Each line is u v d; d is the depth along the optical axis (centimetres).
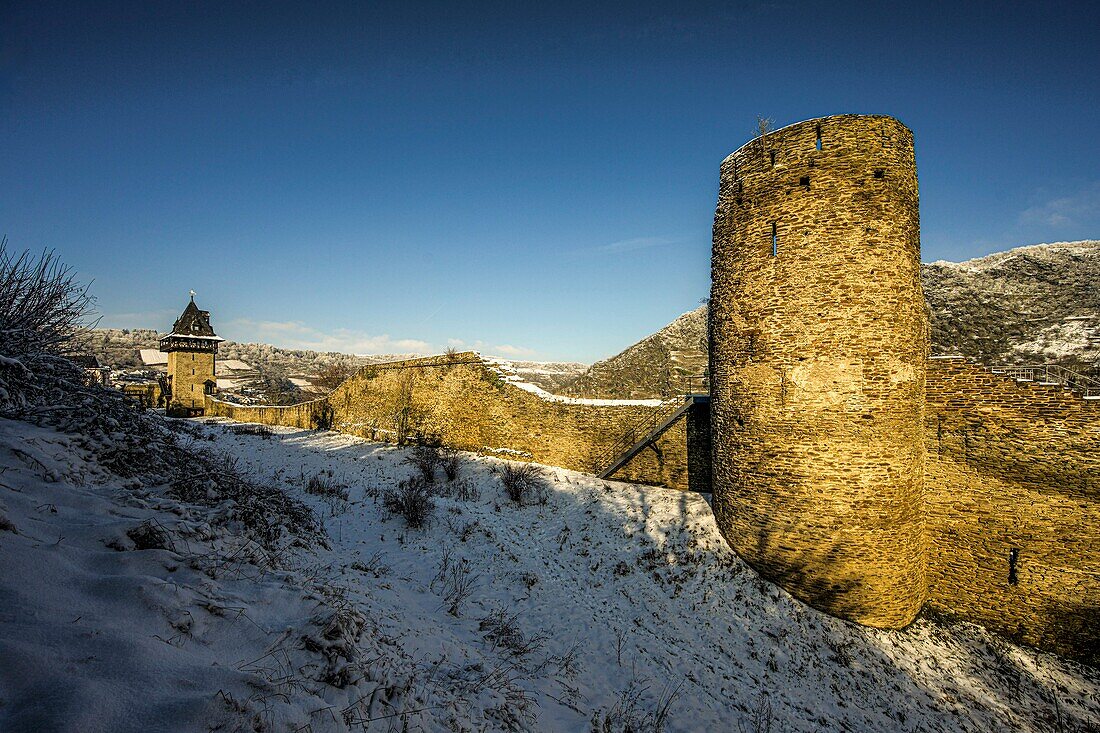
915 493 1023
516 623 803
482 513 1260
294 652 407
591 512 1314
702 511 1258
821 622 966
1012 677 917
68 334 864
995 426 1021
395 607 654
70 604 349
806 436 1007
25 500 459
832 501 989
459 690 519
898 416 995
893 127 999
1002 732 792
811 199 1012
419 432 2161
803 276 1014
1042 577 983
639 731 622
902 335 997
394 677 446
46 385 736
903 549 1002
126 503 542
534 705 575
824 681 841
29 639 304
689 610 970
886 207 987
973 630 1021
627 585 1031
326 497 1208
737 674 823
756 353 1072
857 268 986
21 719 255
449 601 795
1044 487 984
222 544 544
